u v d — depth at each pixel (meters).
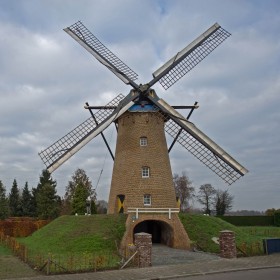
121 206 27.28
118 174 28.89
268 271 17.05
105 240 23.92
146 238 18.80
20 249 21.89
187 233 26.31
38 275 16.16
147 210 25.86
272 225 64.81
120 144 29.67
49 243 24.95
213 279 15.08
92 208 55.72
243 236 27.09
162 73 30.02
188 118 30.12
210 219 28.89
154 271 17.02
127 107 28.59
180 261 20.25
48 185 62.16
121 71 29.45
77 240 24.12
